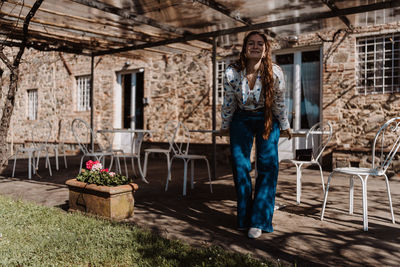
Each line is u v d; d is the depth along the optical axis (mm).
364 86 6660
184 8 4684
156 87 9367
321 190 4691
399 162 5938
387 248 2471
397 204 3850
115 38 6344
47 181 5438
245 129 2908
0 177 5859
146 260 2158
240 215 2877
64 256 2254
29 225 2941
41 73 11930
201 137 8539
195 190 4723
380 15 5020
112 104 10281
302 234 2783
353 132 6617
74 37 6051
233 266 2076
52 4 4426
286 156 7469
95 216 3152
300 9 4812
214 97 5855
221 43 6988
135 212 3469
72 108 11164
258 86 2742
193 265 2100
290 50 7469
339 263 2193
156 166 7660
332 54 6816
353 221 3170
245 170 2898
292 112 7461
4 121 4344
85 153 5023
